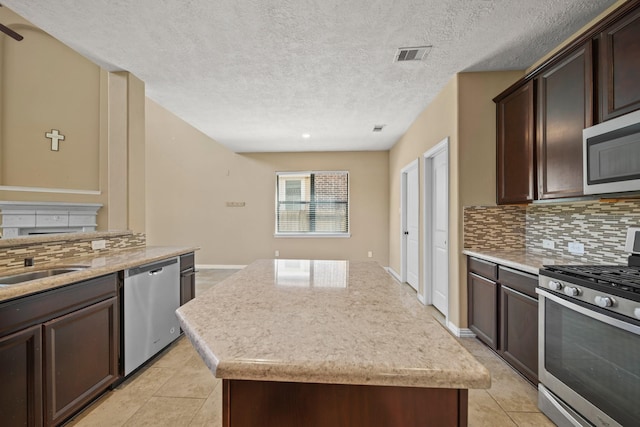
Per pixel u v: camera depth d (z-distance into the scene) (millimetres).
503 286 2316
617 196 1695
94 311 1862
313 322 871
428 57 2619
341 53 2551
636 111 1490
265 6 1966
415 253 4621
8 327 1385
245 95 3424
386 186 6289
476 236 2879
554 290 1722
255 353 674
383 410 689
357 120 4320
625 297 1309
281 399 708
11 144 4023
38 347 1514
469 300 2852
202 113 4023
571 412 1588
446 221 3127
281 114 4062
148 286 2369
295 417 705
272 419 710
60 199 4277
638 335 1249
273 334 781
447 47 2461
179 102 3635
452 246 3031
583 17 2084
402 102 3643
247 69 2822
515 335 2170
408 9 1999
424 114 3898
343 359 648
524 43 2406
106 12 2021
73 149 4395
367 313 954
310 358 651
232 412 719
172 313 2701
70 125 4375
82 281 1776
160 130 6430
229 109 3865
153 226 6422
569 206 2369
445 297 3322
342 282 1381
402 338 763
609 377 1379
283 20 2113
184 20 2109
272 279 1443
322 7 1978
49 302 1572
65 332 1665
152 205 6434
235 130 4816
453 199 3002
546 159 2186
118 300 2082
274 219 6348
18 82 4070
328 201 6406
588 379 1489
